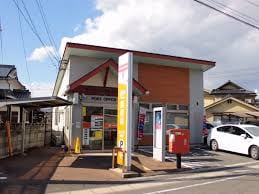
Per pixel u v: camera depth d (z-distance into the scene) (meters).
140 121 22.33
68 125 21.25
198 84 26.11
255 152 18.80
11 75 36.38
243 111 44.34
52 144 24.80
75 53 21.42
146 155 19.12
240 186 11.10
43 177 12.30
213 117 45.31
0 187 10.52
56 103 18.34
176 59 23.61
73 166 14.92
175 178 13.03
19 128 18.80
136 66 24.08
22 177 12.14
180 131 15.14
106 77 20.78
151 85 24.34
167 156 19.03
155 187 11.18
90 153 19.58
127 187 11.22
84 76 20.06
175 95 25.11
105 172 13.84
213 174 13.98
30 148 20.86
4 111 21.27
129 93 13.96
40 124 22.94
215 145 22.00
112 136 20.89
